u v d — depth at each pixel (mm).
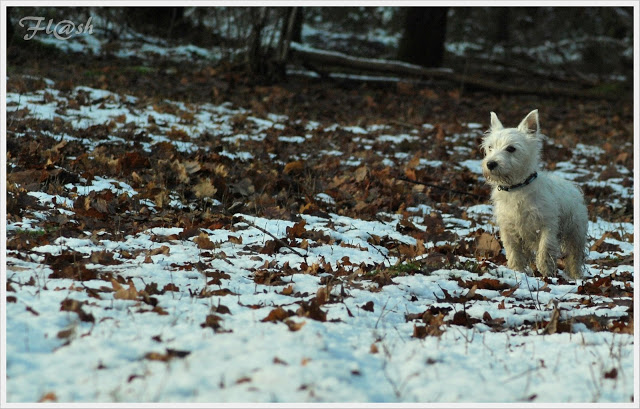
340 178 14594
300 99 24500
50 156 12789
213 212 11484
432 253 9898
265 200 12266
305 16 43188
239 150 16328
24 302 6270
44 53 25969
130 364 5141
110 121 16703
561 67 43000
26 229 9133
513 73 36000
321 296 7223
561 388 5105
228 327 6094
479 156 19062
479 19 47688
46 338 5551
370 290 8008
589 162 19672
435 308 7488
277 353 5336
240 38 29141
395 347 5996
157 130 17156
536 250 9914
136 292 6777
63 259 8016
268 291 7613
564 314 7312
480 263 9672
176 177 12797
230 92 24031
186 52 29484
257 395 4672
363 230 11250
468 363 5719
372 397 4852
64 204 10453
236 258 9023
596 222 13789
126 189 12016
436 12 33938
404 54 34219
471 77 30484
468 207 13906
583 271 10133
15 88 19203
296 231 10406
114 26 30891
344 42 39156
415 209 13289
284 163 15742
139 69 25391
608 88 32094
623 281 9414
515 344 6348
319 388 4820
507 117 25828
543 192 9508
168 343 5586
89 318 6020
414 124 22469
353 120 22500
